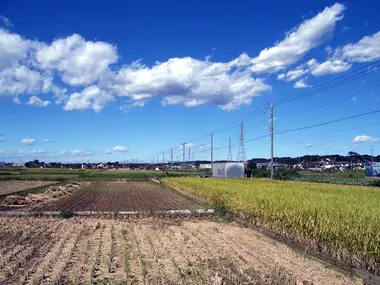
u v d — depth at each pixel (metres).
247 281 11.02
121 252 14.55
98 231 19.59
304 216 16.72
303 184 37.12
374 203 17.62
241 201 23.69
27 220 24.22
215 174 77.44
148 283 10.70
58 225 21.81
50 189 52.59
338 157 125.88
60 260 13.22
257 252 14.73
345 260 13.62
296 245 16.45
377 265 12.60
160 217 26.73
